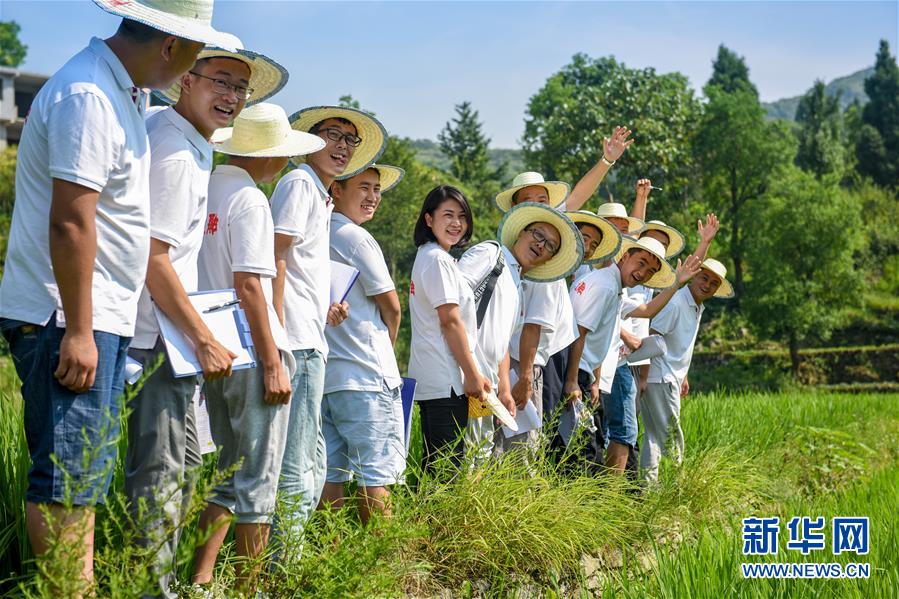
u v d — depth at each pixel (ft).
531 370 21.11
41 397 10.46
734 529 19.97
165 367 11.89
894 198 276.62
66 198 10.22
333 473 17.06
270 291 13.57
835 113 345.31
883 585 17.38
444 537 17.03
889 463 36.27
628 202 136.98
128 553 10.32
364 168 17.40
